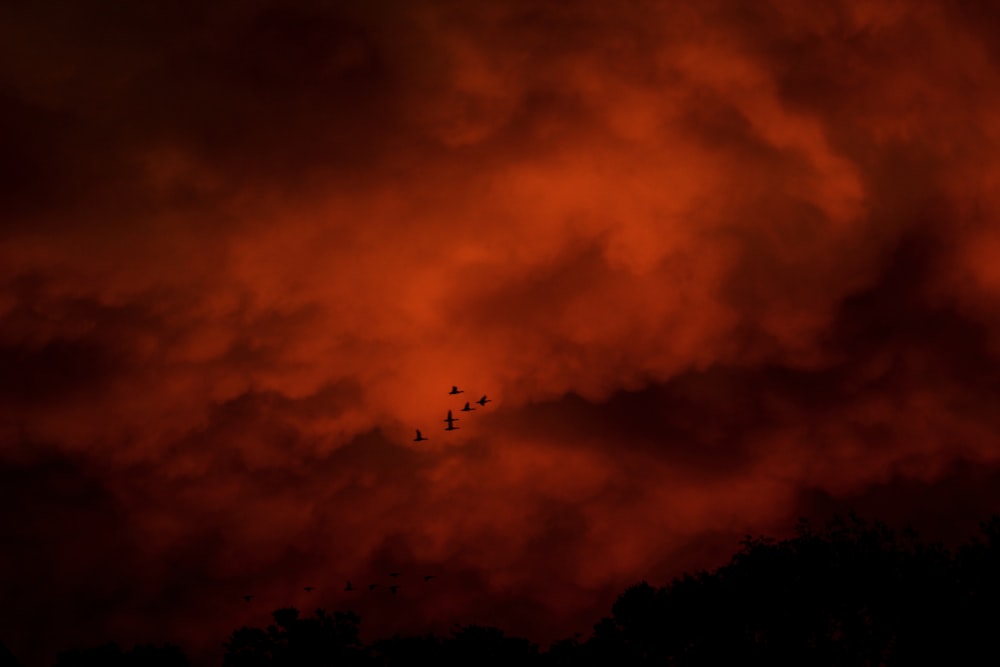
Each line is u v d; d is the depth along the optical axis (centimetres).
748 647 5244
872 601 4912
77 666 6400
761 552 5303
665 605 5550
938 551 4909
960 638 4638
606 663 5731
